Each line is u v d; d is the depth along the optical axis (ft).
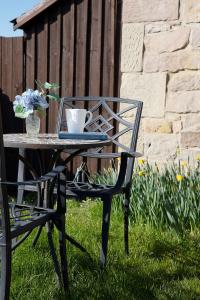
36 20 15.89
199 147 14.02
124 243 10.64
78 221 12.44
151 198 11.82
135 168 13.94
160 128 14.39
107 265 9.89
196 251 10.72
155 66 14.33
